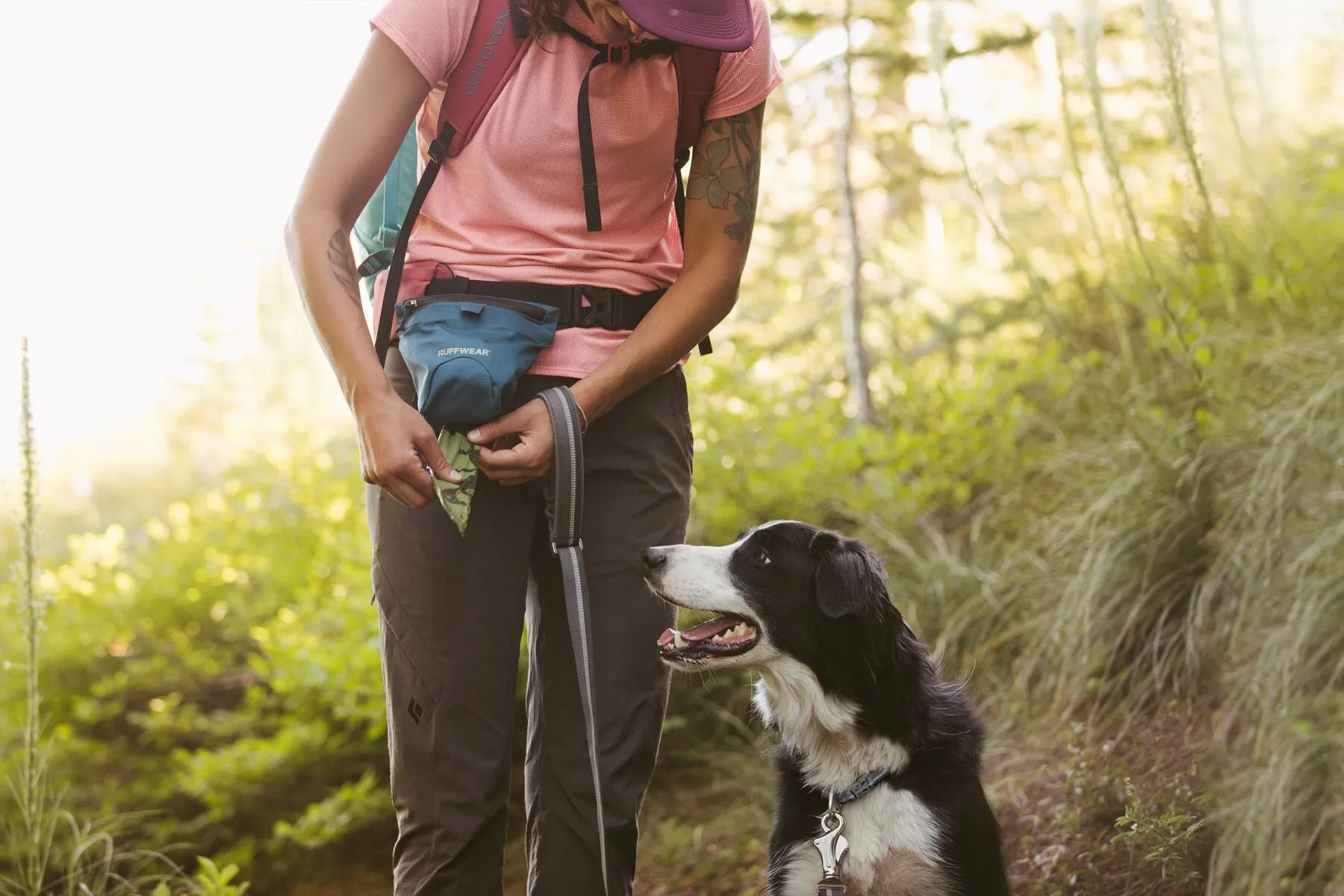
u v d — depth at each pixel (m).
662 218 2.23
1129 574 3.58
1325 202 4.55
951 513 4.86
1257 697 2.96
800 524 2.66
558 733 2.19
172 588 5.58
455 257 2.07
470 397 1.92
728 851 3.72
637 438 2.20
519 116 2.04
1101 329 5.06
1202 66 4.97
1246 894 2.62
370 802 4.13
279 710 4.89
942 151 5.83
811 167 6.68
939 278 6.22
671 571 2.29
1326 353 3.57
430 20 2.00
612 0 1.95
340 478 5.73
